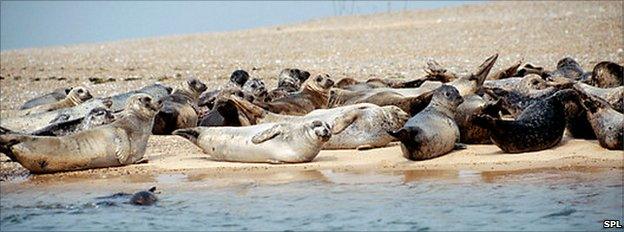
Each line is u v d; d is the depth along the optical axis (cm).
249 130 5084
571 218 3488
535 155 4853
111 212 3847
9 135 4706
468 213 3619
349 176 4519
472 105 5306
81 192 4309
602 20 16362
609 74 5847
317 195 4062
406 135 4769
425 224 3462
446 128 4975
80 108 6334
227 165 4959
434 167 4684
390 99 5872
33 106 7631
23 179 4703
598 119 4934
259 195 4106
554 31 15100
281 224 3541
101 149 4884
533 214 3562
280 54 14550
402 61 11962
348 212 3700
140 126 5103
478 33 15962
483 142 5322
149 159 5238
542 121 4928
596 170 4406
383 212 3678
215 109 6059
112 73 11894
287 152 4900
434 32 16925
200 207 3891
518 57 11525
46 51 18988
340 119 5303
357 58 12975
